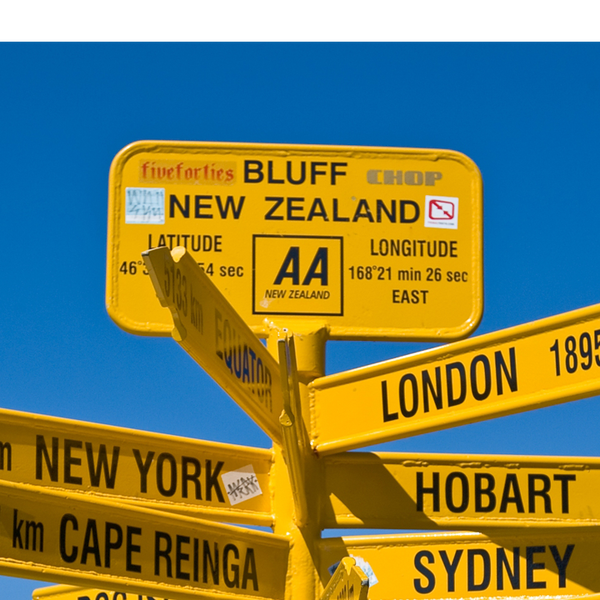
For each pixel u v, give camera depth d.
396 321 3.82
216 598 3.32
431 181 3.94
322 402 3.65
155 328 3.77
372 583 3.38
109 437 3.44
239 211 3.86
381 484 3.64
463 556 3.55
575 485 3.70
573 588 3.52
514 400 3.32
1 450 3.21
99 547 3.13
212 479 3.60
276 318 3.78
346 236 3.87
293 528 3.61
